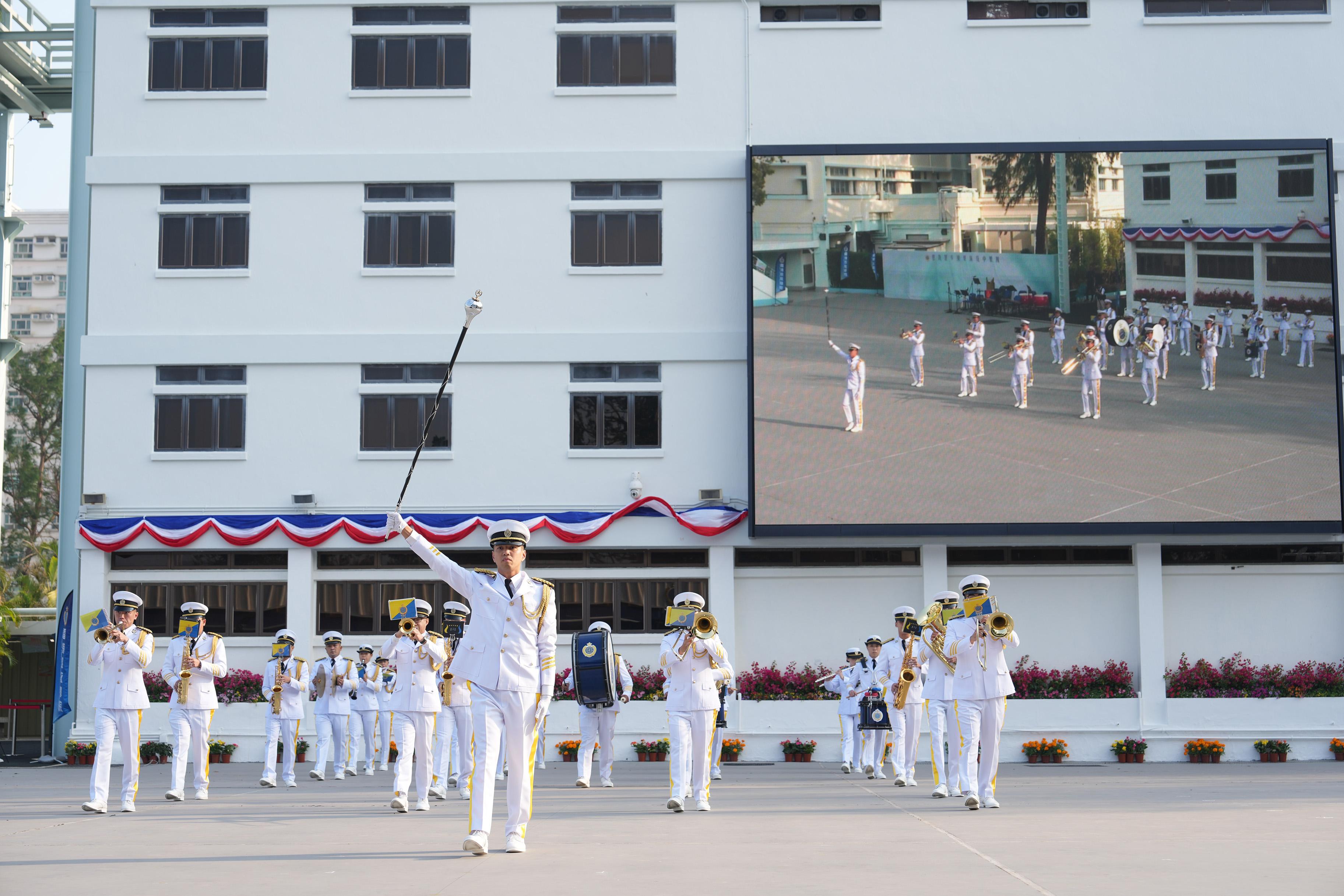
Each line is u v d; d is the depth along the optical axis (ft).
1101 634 86.12
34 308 283.59
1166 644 86.07
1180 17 88.89
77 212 91.25
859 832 38.32
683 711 47.14
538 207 89.25
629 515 86.33
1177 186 85.10
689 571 86.79
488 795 33.37
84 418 88.38
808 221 85.56
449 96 89.86
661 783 65.05
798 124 89.35
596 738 66.80
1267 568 86.22
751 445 84.38
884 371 84.53
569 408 87.76
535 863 31.17
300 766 80.33
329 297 88.74
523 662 33.50
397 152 89.51
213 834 39.65
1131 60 88.74
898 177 85.76
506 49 90.22
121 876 29.37
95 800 48.44
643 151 88.84
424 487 87.30
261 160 89.20
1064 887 26.43
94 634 49.65
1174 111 88.43
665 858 31.94
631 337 87.66
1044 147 85.40
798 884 27.20
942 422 84.28
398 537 85.51
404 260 89.30
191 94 89.81
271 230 89.20
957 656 46.60
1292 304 84.12
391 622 86.89
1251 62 88.48
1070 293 84.74
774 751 83.30
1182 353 84.28
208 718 54.49
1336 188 86.48
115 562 87.25
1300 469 83.25
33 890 27.27
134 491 87.45
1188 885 26.55
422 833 39.29
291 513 87.20
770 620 86.58
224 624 86.74
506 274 88.79
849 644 86.43
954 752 52.60
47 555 173.99
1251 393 83.87
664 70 90.22
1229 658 85.66
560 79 90.22
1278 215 84.64
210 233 89.35
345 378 88.17
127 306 88.79
